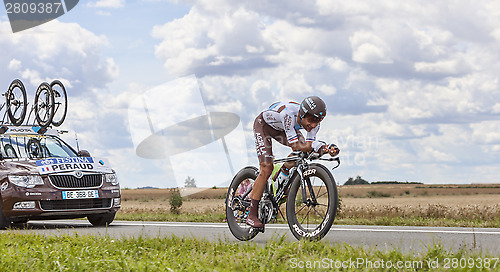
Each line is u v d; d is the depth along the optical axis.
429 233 7.19
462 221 11.18
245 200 6.63
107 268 4.62
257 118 6.29
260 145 6.21
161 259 4.85
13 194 8.40
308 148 5.81
